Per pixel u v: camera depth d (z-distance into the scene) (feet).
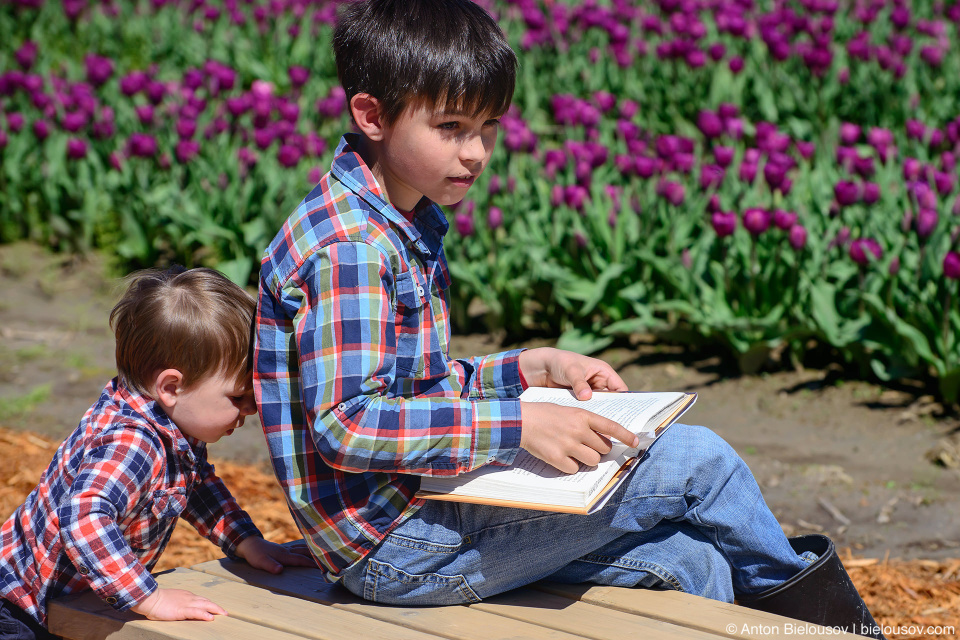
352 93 6.35
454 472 6.18
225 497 7.79
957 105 26.00
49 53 33.50
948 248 15.74
